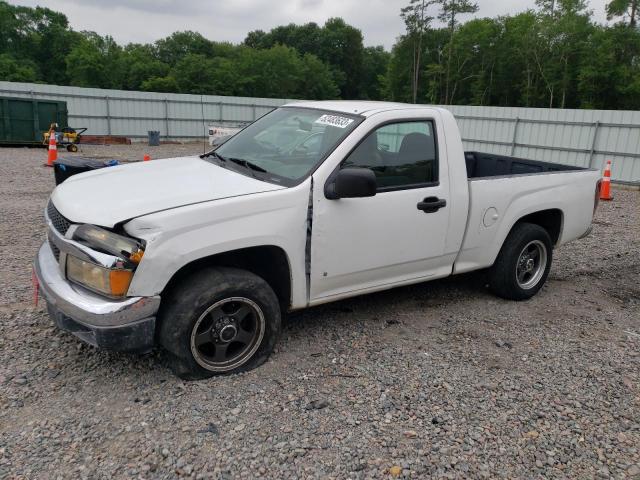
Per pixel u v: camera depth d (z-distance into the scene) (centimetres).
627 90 5219
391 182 412
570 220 548
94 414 309
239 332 357
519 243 504
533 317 493
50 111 2034
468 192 455
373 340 423
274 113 485
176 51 9388
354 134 393
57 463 270
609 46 5309
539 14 6219
